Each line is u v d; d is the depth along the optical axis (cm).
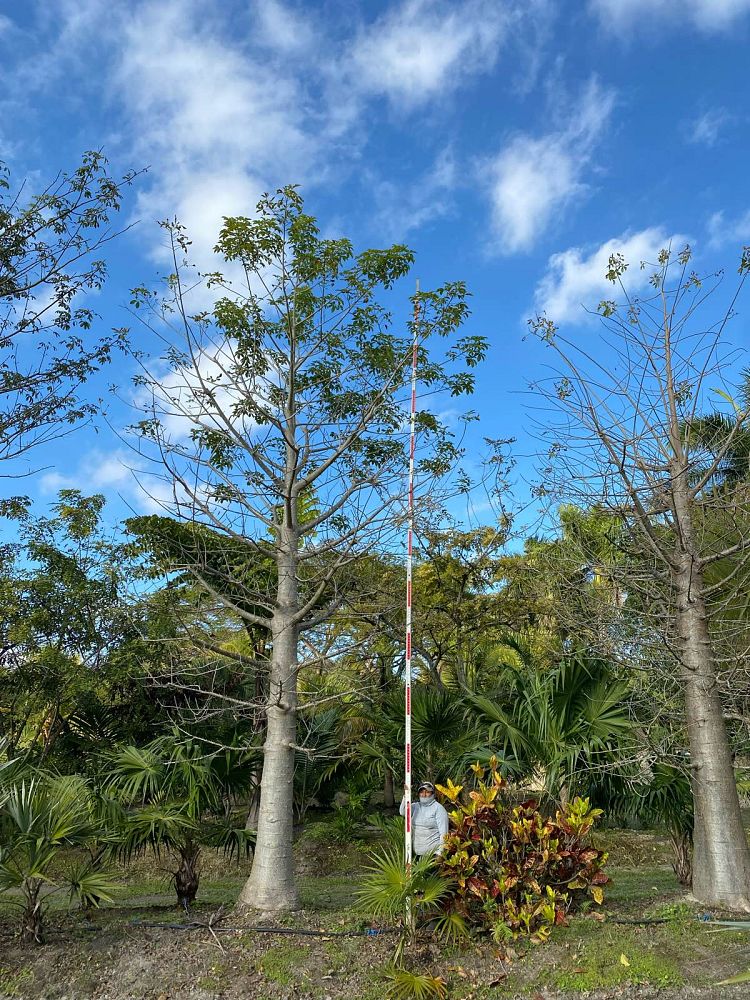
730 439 878
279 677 889
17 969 658
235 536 944
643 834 1528
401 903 695
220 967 659
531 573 1249
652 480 897
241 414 995
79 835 738
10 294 1130
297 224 954
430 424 1019
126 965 666
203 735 1022
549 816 929
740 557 920
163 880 1244
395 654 1319
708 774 821
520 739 966
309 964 662
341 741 1462
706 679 834
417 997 611
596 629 925
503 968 659
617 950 675
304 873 1377
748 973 457
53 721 1480
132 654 1343
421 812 816
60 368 1159
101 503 1502
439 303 984
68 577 1394
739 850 800
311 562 1093
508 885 713
